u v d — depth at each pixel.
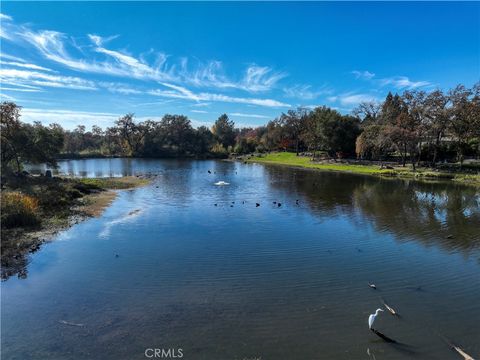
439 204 36.97
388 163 83.88
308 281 16.77
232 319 13.14
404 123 74.56
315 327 12.68
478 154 82.19
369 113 109.00
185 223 27.77
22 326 12.55
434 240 23.80
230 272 17.75
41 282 16.33
